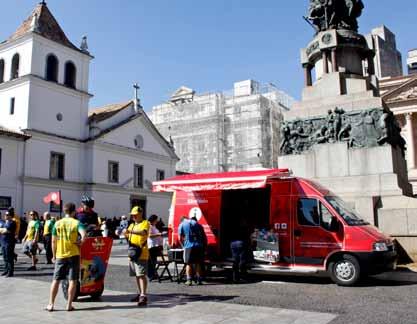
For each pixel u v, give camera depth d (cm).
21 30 3756
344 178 1428
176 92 6675
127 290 992
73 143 3816
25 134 3400
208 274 1239
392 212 1305
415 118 4853
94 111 4734
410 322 646
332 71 1608
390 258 1002
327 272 1024
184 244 1073
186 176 1216
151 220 1178
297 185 1101
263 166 5169
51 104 3659
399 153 1519
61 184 3650
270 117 5438
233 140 5453
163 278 1194
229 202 1217
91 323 673
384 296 859
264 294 908
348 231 1006
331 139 1488
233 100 5584
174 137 5803
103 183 3969
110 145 4072
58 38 3806
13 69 3653
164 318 697
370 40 1722
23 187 3344
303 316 691
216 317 696
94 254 869
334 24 1689
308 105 1595
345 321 654
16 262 1742
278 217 1105
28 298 900
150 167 4575
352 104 1494
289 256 1073
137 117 4447
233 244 1108
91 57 4094
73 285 772
